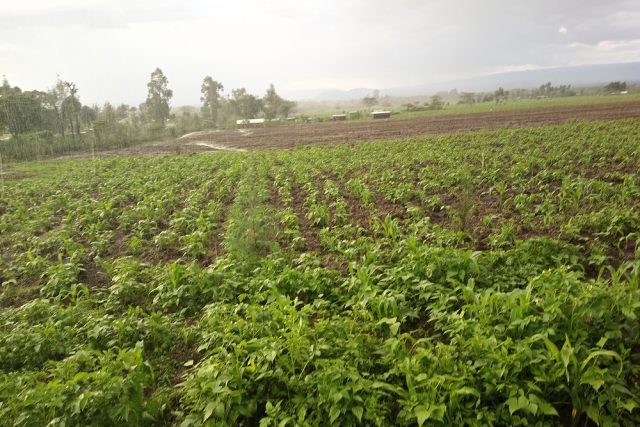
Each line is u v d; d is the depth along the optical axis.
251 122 78.62
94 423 4.69
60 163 34.19
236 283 7.95
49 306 8.04
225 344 5.98
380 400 4.82
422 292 6.73
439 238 9.34
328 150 28.09
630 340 5.09
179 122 86.38
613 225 9.08
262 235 9.54
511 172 15.84
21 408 5.05
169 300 7.88
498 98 116.75
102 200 17.69
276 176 19.02
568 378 4.27
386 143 29.83
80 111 59.16
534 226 10.22
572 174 15.27
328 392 4.61
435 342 6.00
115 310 8.11
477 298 5.89
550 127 30.64
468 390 4.26
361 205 13.81
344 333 5.91
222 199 16.70
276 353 5.15
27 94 49.22
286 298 6.49
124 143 52.12
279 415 4.61
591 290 5.28
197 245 10.80
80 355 5.56
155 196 16.59
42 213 16.16
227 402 4.68
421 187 15.56
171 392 5.63
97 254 11.54
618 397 4.24
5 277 10.51
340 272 8.22
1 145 39.81
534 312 5.44
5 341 6.66
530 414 4.31
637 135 22.84
